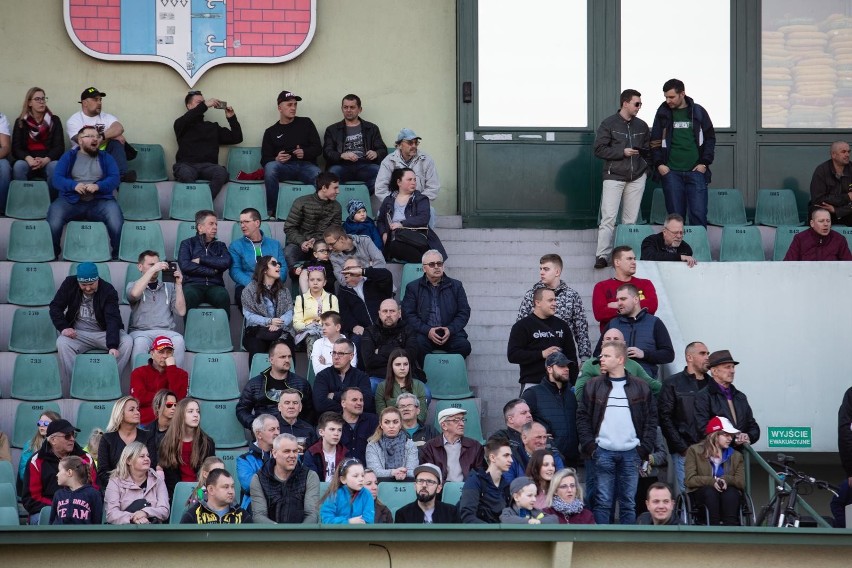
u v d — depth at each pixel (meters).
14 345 22.58
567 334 20.78
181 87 27.34
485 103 27.36
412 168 25.33
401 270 24.41
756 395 22.70
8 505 17.45
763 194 27.25
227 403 21.03
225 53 27.31
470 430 20.92
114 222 24.62
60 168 24.58
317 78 27.55
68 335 21.75
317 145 26.53
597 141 25.20
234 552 13.94
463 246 25.27
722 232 25.41
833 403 22.70
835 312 22.86
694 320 22.83
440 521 16.69
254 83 27.48
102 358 21.53
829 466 23.22
